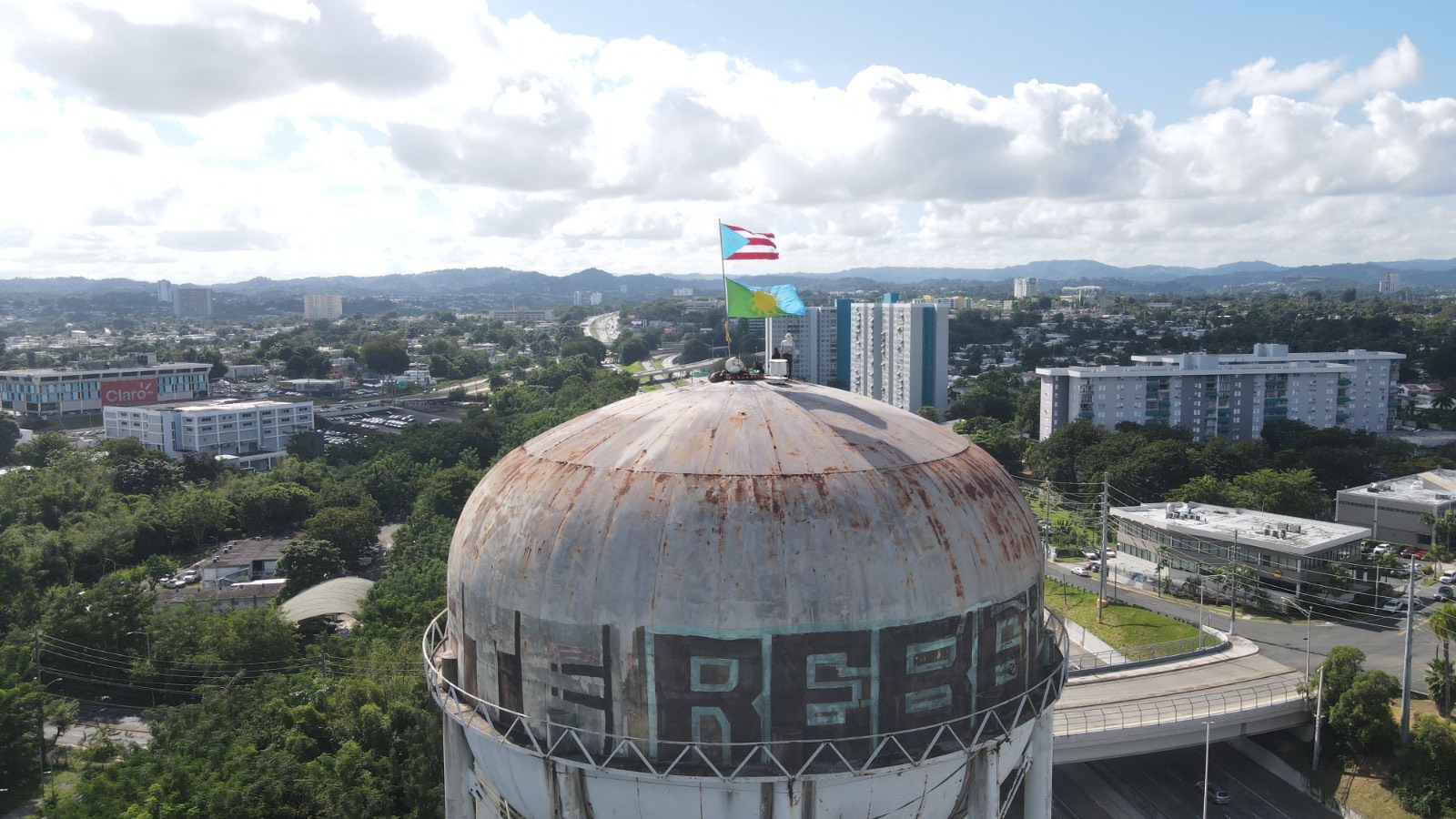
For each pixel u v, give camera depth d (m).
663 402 31.67
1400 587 95.75
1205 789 59.38
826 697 25.41
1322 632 84.81
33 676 70.56
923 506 27.30
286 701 58.06
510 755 27.50
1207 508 109.12
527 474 29.70
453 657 30.98
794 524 25.81
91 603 75.25
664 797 25.66
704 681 25.25
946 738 26.56
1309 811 60.97
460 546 30.31
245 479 133.50
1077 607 94.19
